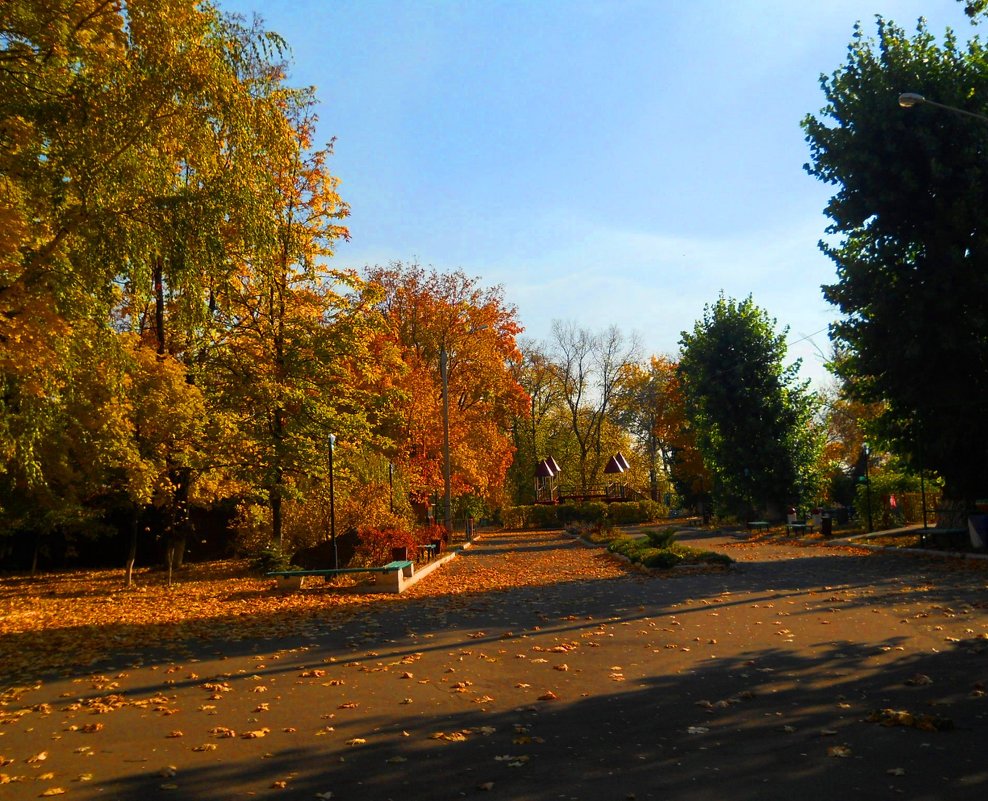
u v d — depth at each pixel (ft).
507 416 196.54
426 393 140.26
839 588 52.37
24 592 82.12
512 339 181.88
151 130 48.73
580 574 74.59
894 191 77.20
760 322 149.48
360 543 87.40
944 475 83.82
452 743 22.07
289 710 26.55
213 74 49.34
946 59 77.66
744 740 21.15
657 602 50.16
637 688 27.76
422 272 167.53
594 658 33.47
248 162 52.34
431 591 65.51
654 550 78.95
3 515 90.27
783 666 29.91
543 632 40.78
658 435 252.01
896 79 77.00
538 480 264.31
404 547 80.69
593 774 19.01
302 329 92.84
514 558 105.70
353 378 101.76
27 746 23.52
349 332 93.40
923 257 78.07
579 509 217.56
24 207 45.29
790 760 19.34
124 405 71.05
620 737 22.00
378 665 33.88
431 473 141.79
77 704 28.81
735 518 161.89
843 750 19.72
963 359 76.95
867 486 107.34
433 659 34.76
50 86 46.16
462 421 161.79
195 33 49.78
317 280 93.56
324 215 92.94
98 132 46.70
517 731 23.04
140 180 49.01
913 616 39.45
